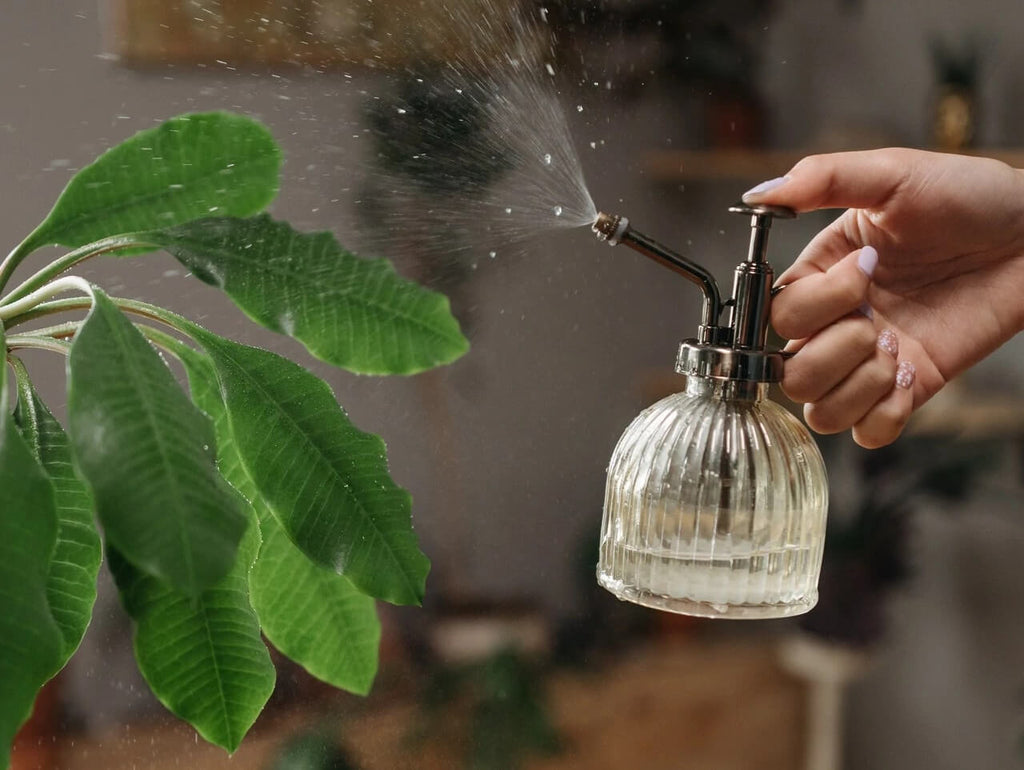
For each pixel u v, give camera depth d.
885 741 1.53
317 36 1.19
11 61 1.13
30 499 0.65
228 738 0.74
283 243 0.80
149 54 1.16
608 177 1.39
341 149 1.22
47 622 0.64
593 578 1.41
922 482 1.52
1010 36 1.50
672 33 1.39
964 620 1.53
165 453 0.65
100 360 0.66
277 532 0.82
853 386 0.81
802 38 1.45
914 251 0.89
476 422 1.35
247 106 1.19
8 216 1.14
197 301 1.15
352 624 0.85
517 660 1.37
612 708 1.42
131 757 1.21
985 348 0.90
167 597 0.72
